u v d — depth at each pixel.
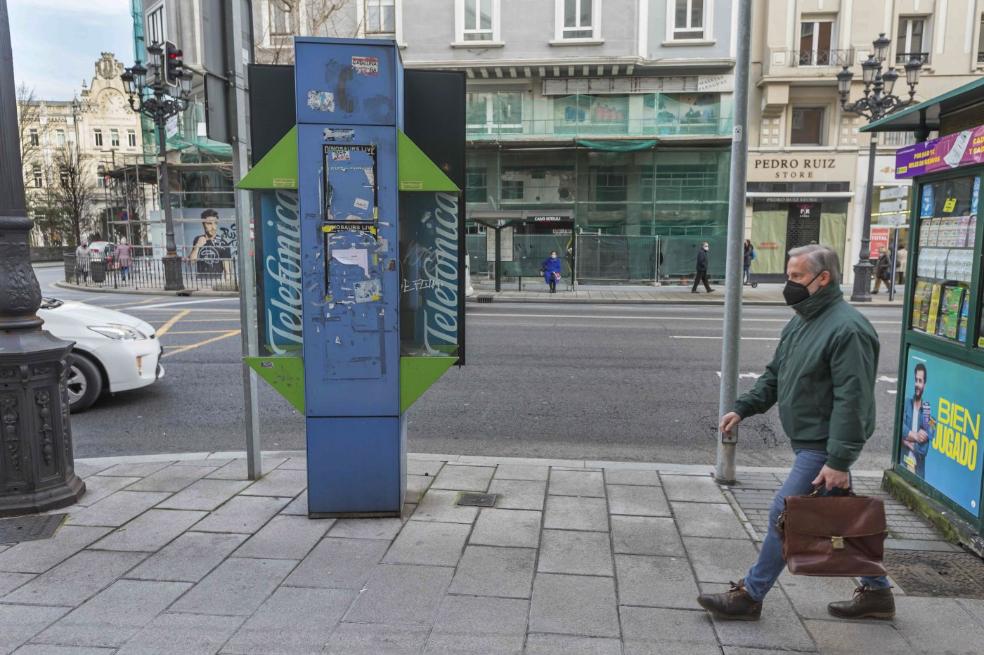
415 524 4.18
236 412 7.31
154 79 21.42
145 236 33.50
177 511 4.37
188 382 8.64
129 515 4.30
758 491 4.77
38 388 4.32
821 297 2.88
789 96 24.89
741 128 4.76
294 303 4.29
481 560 3.71
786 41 24.50
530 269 25.08
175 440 6.36
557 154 26.55
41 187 58.59
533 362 10.01
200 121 27.80
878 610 3.11
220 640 2.94
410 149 3.98
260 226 4.21
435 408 7.42
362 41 3.88
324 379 4.13
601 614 3.17
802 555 2.84
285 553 3.78
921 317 4.46
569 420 6.99
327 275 4.04
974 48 24.22
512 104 25.72
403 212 4.33
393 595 3.33
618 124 25.64
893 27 24.23
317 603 3.25
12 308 4.26
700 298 20.44
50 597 3.30
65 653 2.84
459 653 2.86
